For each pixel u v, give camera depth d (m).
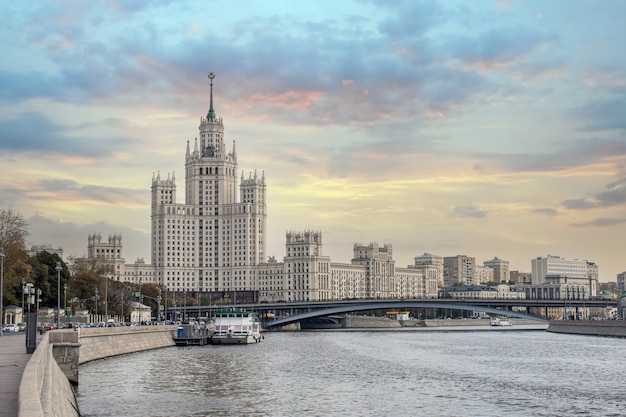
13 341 120.50
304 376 132.50
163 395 105.19
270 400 101.81
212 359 168.00
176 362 158.25
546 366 151.38
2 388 52.72
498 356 179.00
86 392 106.81
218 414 90.19
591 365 153.00
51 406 47.91
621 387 117.06
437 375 134.50
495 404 99.81
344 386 118.00
